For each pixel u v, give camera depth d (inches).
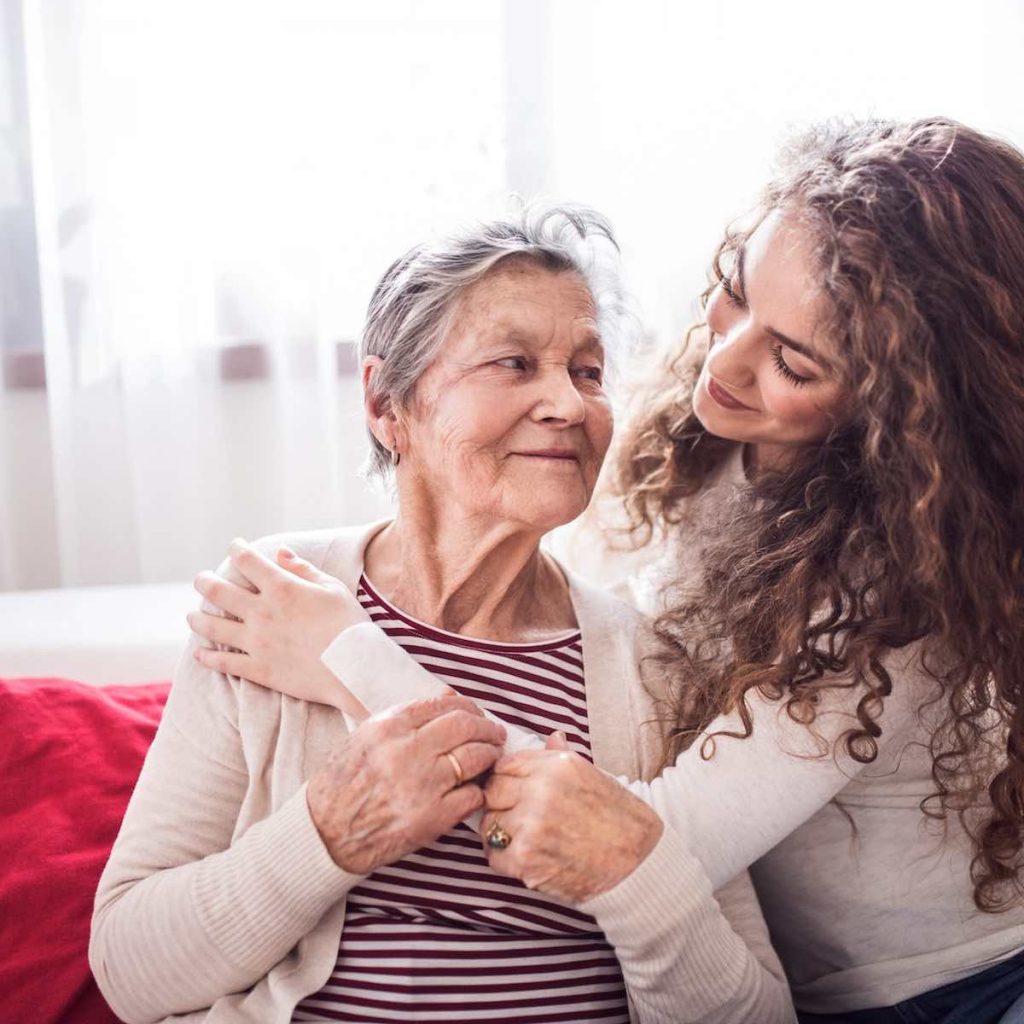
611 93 84.7
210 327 85.0
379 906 43.3
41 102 81.3
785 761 43.5
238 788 45.6
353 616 45.6
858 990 48.1
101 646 61.4
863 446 45.4
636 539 59.3
